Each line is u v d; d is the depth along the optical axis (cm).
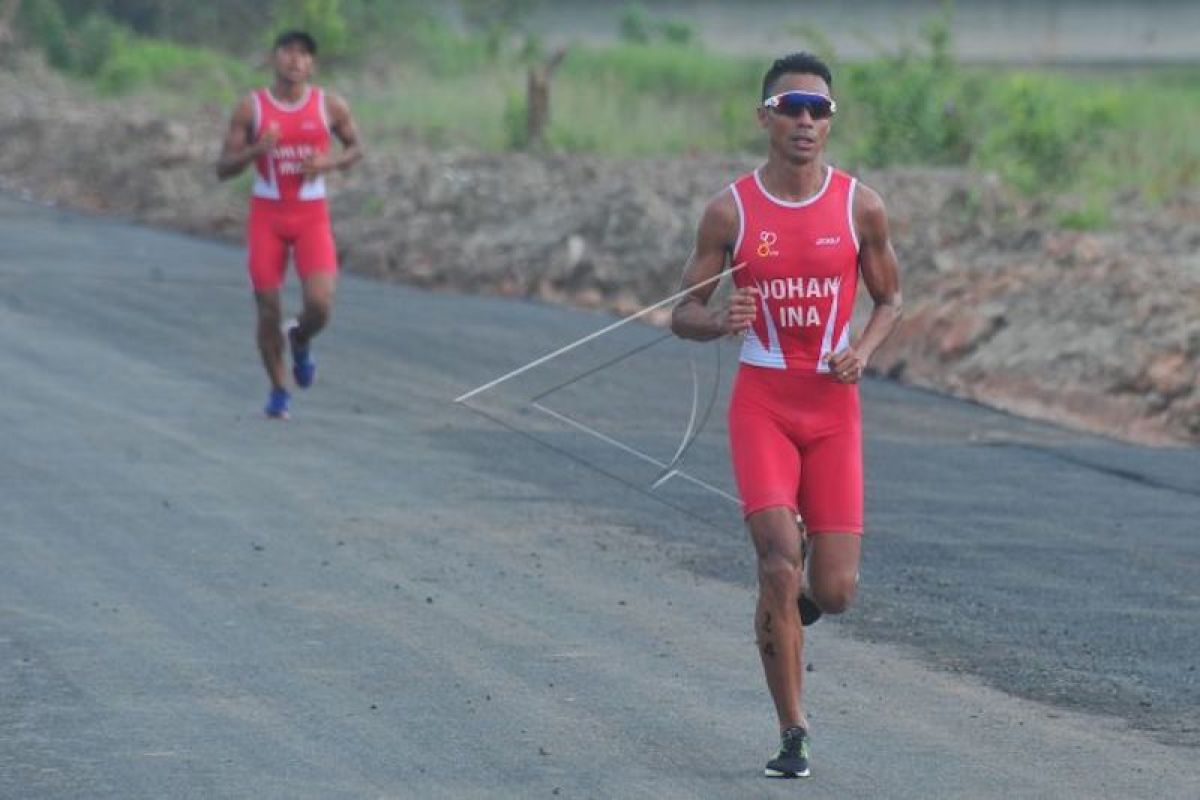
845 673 2412
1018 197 6575
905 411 4316
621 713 2230
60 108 10556
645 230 6159
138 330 4975
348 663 2408
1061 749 2127
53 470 3462
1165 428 4188
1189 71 13675
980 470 3700
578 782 1991
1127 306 4756
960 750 2119
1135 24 17612
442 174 7350
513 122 9050
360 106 10688
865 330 2123
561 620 2623
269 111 3975
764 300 2075
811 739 2150
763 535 2025
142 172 8188
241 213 7275
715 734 2159
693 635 2566
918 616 2673
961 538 3136
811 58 2078
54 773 1995
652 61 12381
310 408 4109
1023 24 17538
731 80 11725
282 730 2148
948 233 5862
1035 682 2383
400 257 6372
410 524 3153
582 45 14112
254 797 1933
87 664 2378
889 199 6456
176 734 2127
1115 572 2936
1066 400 4388
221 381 4366
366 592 2744
